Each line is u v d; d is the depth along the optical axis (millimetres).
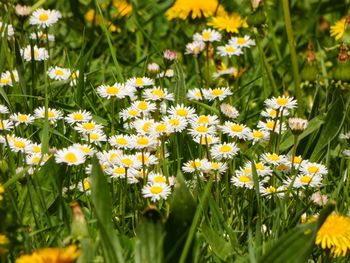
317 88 4074
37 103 4020
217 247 2746
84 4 5656
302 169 3271
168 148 3736
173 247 2535
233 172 3477
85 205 3191
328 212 2420
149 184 3209
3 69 4211
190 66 5059
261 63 4703
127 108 3779
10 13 4438
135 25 5508
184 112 3451
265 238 3002
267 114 3668
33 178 3010
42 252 2213
